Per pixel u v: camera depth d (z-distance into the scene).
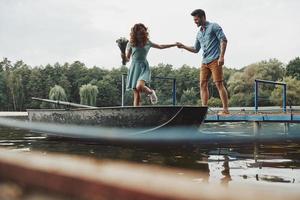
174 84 9.82
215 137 7.52
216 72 8.08
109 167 0.40
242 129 10.17
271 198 0.29
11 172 0.44
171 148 5.59
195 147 5.77
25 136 8.45
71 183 0.38
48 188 0.40
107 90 79.00
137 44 6.86
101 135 7.06
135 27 6.85
